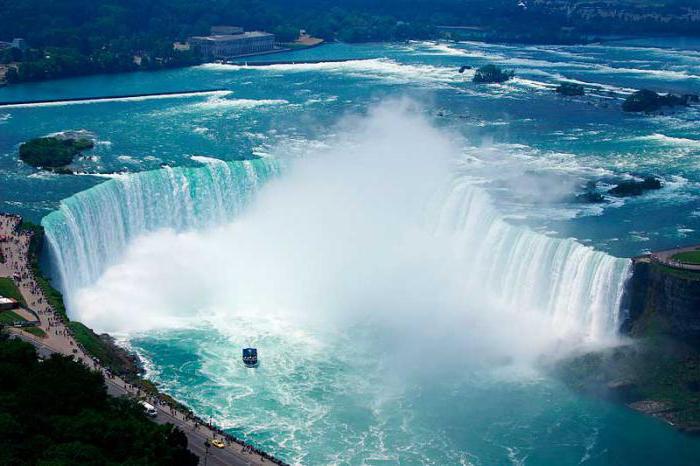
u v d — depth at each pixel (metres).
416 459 165.25
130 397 163.12
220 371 193.62
